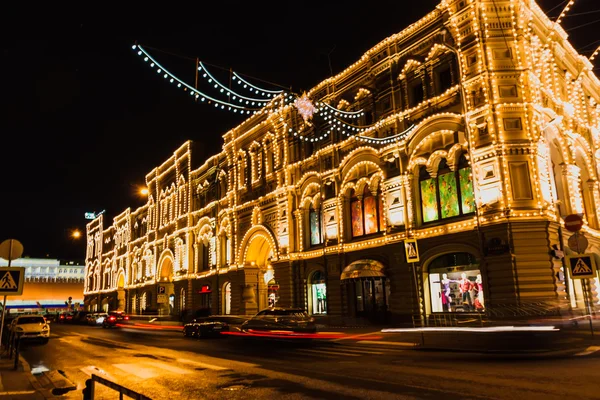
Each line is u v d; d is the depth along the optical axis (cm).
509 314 1944
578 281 2248
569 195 2395
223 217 4241
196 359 1616
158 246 5703
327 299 2941
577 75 2838
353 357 1528
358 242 2773
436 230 2322
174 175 5453
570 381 977
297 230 3281
